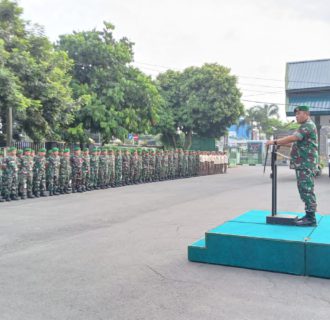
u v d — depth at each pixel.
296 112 6.20
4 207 11.26
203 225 8.40
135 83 22.19
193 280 4.99
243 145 54.56
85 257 6.04
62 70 18.31
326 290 4.64
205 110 32.69
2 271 5.38
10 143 15.98
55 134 19.23
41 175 13.82
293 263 5.20
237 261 5.53
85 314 3.96
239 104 33.56
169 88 34.16
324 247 5.04
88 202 12.24
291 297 4.41
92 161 16.16
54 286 4.78
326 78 23.67
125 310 4.05
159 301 4.30
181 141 35.62
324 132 41.69
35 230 8.05
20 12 16.69
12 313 4.00
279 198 12.89
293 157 6.29
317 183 19.28
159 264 5.67
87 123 20.67
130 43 23.59
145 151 20.33
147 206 11.27
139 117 22.77
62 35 22.06
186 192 14.98
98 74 21.16
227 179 22.28
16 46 16.23
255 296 4.45
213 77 32.56
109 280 4.99
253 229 5.91
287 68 24.91
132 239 7.19
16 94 14.22
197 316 3.90
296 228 5.97
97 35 22.30
